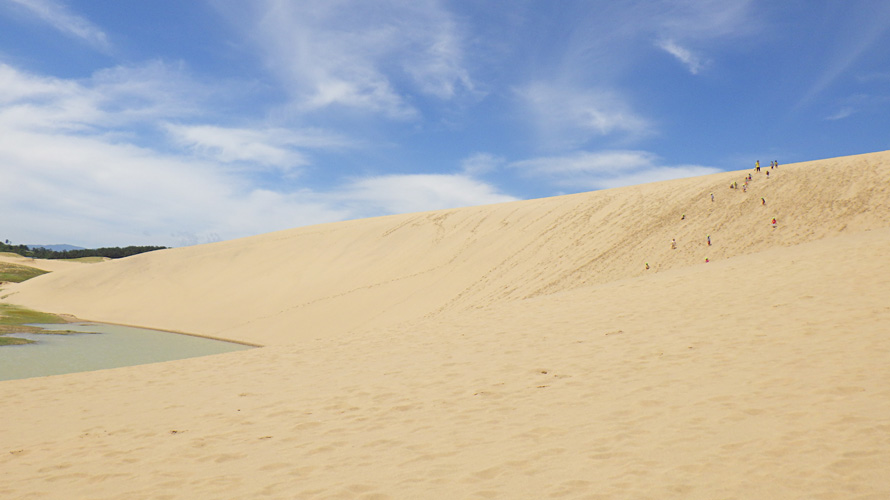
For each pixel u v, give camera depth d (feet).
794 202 104.88
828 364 20.01
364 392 24.48
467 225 162.30
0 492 15.47
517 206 170.91
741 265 50.24
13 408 25.77
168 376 32.04
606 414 17.92
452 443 16.75
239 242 193.57
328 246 172.96
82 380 31.99
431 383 24.98
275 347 42.24
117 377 32.50
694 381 20.34
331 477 14.70
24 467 17.58
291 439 18.74
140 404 25.48
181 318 132.26
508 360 27.96
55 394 28.45
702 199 122.01
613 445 14.97
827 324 26.02
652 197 136.98
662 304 38.24
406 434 18.19
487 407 20.45
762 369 20.62
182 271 171.53
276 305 135.13
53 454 18.80
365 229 181.06
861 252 44.16
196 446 18.67
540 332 34.71
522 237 138.31
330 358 34.27
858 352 20.92
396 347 35.91
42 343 81.25
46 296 156.66
